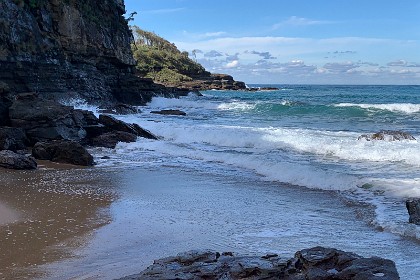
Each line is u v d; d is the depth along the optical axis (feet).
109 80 172.96
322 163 55.72
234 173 53.57
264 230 31.60
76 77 146.61
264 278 20.92
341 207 37.60
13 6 118.42
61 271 24.04
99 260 25.79
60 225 32.58
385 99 213.46
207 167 57.82
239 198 41.45
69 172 55.36
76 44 152.15
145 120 106.32
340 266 21.89
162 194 43.34
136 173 54.54
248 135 75.61
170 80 396.78
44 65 128.77
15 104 77.56
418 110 125.90
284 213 36.14
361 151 60.95
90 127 81.10
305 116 120.67
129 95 176.04
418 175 47.62
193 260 23.06
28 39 122.83
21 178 51.37
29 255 26.43
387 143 66.59
